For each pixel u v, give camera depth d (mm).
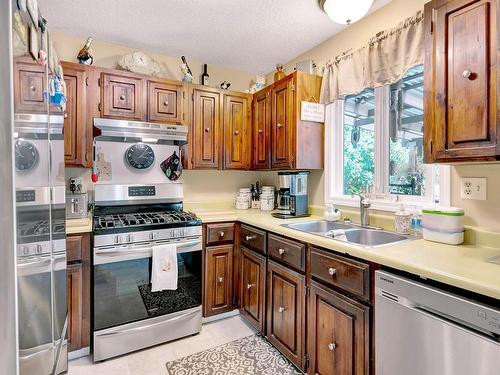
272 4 1934
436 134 1314
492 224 1417
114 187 2383
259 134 2760
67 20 2150
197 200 2947
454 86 1243
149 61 2498
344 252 1436
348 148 2369
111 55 2531
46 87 993
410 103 1928
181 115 2551
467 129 1196
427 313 1056
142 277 2049
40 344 884
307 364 1691
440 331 1010
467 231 1473
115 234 1946
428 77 1352
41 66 926
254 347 2064
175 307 2162
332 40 2363
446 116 1274
